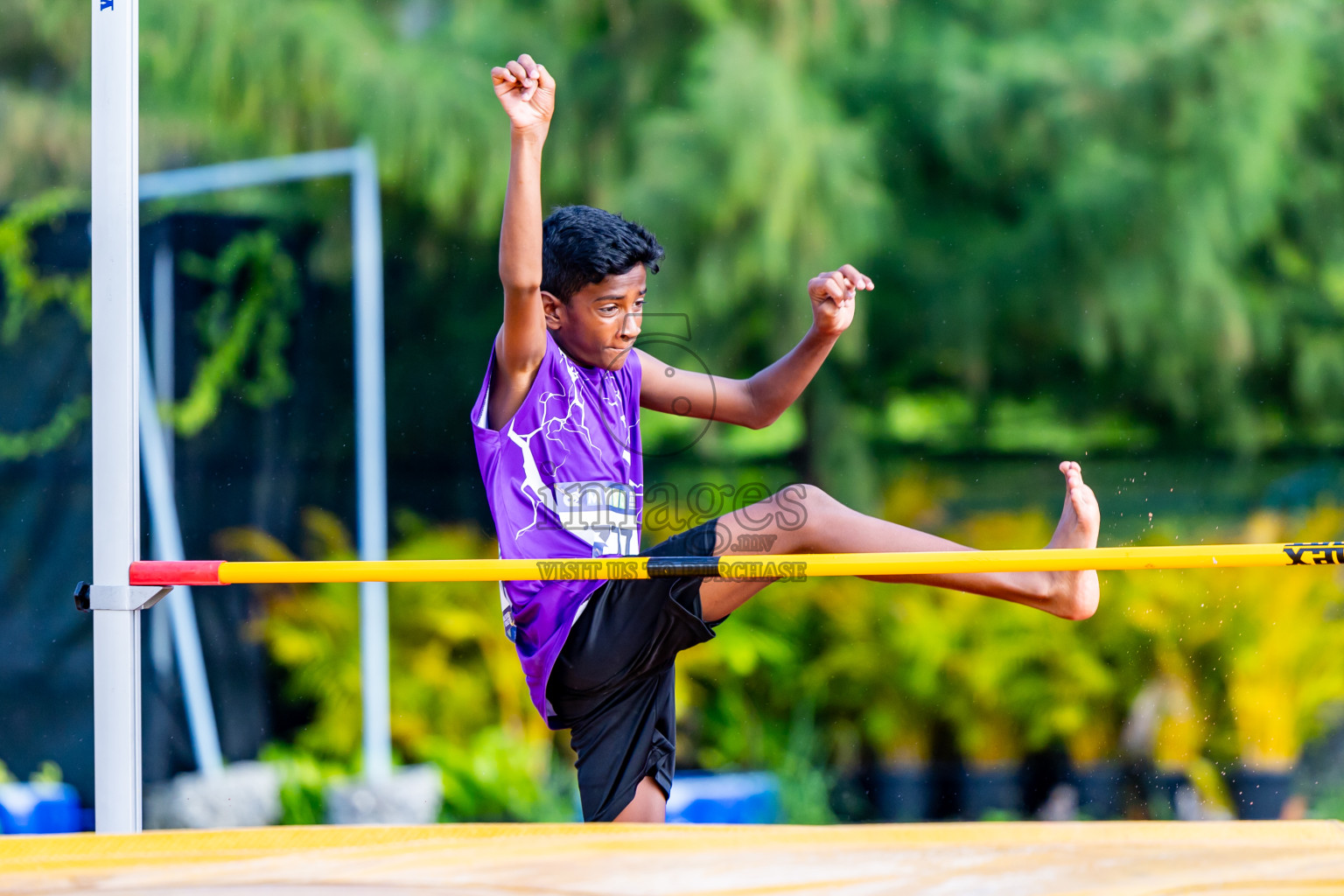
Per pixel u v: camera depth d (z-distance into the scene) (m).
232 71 21.41
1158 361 21.84
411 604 18.78
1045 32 22.09
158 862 6.19
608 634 8.62
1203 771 17.50
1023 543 20.38
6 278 18.34
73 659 16.83
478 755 17.47
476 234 22.28
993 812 17.70
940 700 18.28
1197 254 20.98
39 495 17.55
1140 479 22.47
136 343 8.94
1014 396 22.92
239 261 19.61
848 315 9.39
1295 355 22.05
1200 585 18.16
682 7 21.62
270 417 19.67
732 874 5.84
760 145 20.62
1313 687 17.64
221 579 8.43
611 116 21.95
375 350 18.31
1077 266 21.47
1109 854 6.08
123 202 8.90
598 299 8.83
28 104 21.81
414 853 6.26
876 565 7.87
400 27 22.45
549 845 6.37
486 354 22.73
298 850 6.38
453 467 22.23
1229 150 20.91
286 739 18.05
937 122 21.72
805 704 18.47
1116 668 18.05
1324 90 21.30
